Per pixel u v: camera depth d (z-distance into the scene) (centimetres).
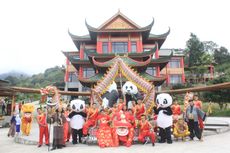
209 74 6944
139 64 3050
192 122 1466
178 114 1614
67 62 6012
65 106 1655
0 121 2925
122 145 1345
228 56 9600
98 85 1817
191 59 8762
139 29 4741
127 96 1825
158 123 1407
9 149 1366
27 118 1864
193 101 1516
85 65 4812
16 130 1966
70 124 1443
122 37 4897
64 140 1334
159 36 5044
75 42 5319
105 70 3325
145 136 1336
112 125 1354
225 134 1780
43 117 1405
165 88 6038
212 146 1266
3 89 2683
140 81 1823
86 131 1417
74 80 5922
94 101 1742
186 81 6981
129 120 1359
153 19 4750
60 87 6712
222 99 4041
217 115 4047
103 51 4838
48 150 1246
